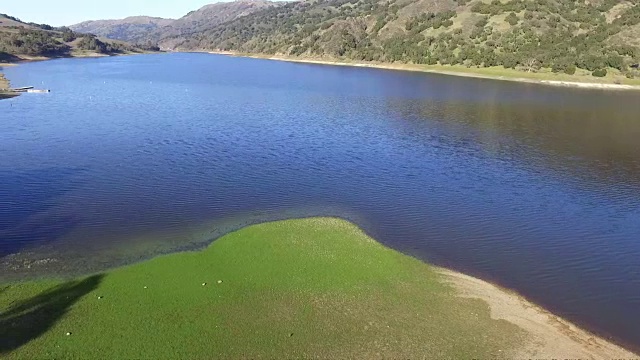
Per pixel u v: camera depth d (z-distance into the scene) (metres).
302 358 18.69
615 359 19.14
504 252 28.41
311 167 43.56
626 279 25.58
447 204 35.78
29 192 35.62
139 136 52.16
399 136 55.97
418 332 20.44
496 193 38.25
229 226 30.80
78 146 47.81
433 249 28.61
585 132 60.25
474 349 19.47
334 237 29.38
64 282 23.70
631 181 41.56
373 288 23.77
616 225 32.53
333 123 61.91
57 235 28.98
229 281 24.00
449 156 48.25
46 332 19.77
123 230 29.84
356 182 40.00
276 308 21.81
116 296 22.48
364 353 19.06
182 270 24.98
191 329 20.19
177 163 43.28
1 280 23.81
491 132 59.19
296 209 33.94
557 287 24.67
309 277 24.56
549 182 41.03
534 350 19.53
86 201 34.22
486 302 22.88
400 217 33.22
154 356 18.55
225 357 18.62
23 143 48.53
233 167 42.75
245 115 65.31
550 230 31.59
